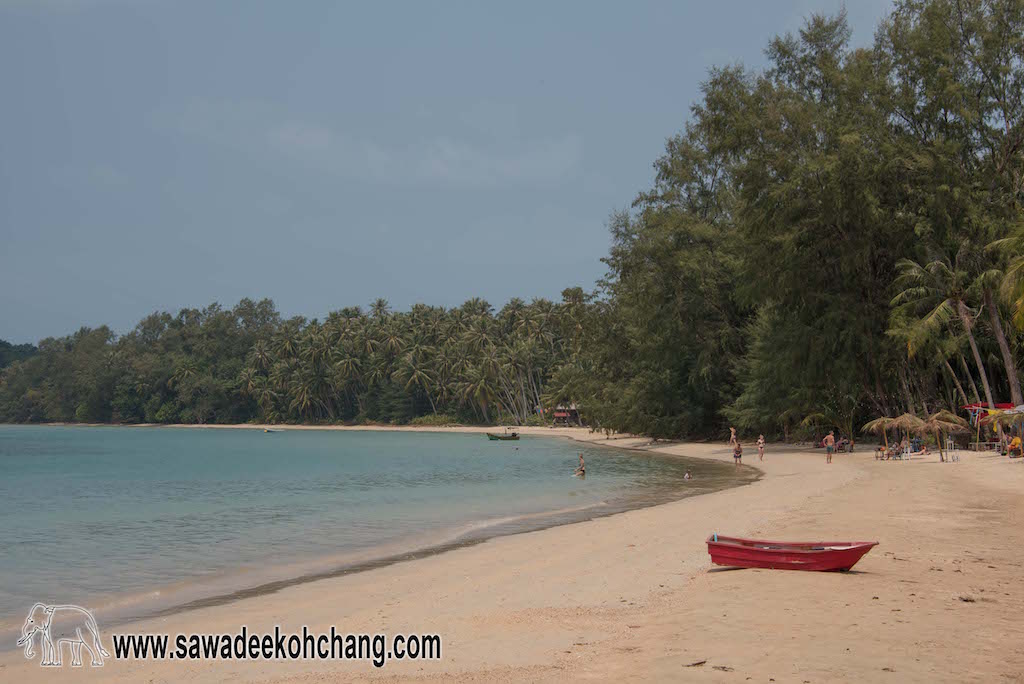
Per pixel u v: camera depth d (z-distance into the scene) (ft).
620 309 246.27
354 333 565.94
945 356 153.79
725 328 213.05
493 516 93.35
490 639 35.24
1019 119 152.56
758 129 158.51
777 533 64.34
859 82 155.12
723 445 225.76
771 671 27.94
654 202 221.87
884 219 155.53
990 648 30.63
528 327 495.00
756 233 165.17
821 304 171.94
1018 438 131.13
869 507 79.77
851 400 184.55
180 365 630.74
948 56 150.71
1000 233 144.97
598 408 266.98
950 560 50.39
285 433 517.96
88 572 62.39
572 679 28.17
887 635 32.55
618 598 42.88
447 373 516.32
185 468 209.46
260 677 32.30
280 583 55.36
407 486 142.72
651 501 102.06
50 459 257.34
